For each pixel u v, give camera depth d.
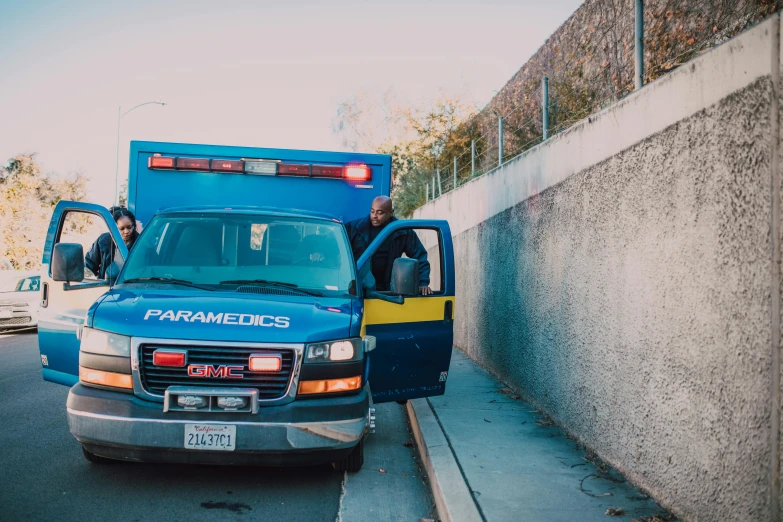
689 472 4.13
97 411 4.73
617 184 5.30
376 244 6.37
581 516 4.32
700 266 4.06
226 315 4.96
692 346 4.12
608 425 5.41
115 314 4.97
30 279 18.42
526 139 12.91
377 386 6.41
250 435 4.69
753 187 3.54
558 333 6.73
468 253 12.12
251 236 6.09
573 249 6.30
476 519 4.23
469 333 11.84
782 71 3.35
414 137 27.97
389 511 4.89
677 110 4.39
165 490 5.10
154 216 6.27
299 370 4.86
